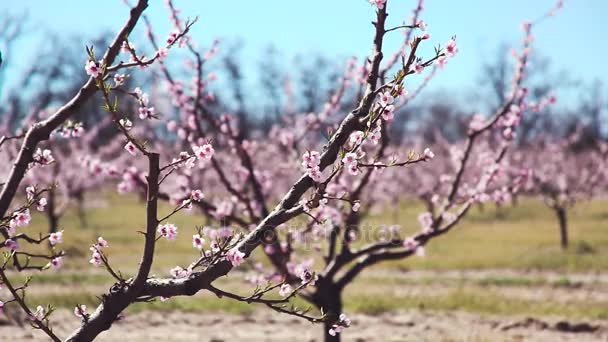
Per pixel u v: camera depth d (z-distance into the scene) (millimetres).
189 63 10617
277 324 12531
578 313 13812
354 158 4410
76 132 5625
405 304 14773
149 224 4207
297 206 4449
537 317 13273
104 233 29781
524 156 44594
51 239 4926
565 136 79062
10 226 4766
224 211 9133
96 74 3975
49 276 16484
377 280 19109
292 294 4707
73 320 11852
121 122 4070
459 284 18406
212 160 9430
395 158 4660
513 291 17219
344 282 9023
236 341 10914
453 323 13016
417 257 23891
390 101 4441
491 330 12344
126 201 51594
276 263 8977
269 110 67812
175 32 4711
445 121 95688
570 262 22281
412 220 37750
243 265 11273
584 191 38000
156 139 19609
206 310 13438
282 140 11406
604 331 12203
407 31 8891
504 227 36438
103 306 4375
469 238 30906
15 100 40312
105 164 9406
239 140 10367
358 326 12625
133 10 4629
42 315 4664
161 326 12008
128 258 22312
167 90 10227
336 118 11461
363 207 12812
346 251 9008
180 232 30422
